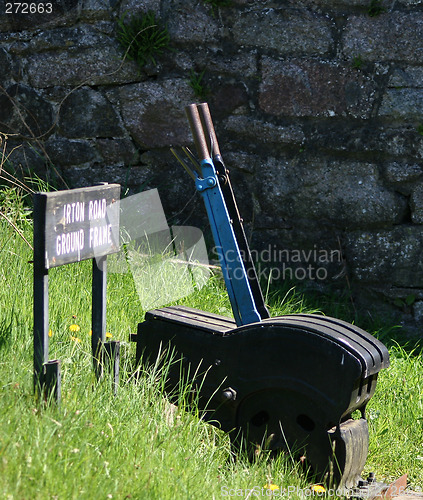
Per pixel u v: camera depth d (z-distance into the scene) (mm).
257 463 6242
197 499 5289
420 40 10562
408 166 10758
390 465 7305
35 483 4676
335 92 10812
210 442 6598
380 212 10898
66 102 11422
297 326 6156
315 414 6121
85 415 5719
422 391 8461
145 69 11234
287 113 10992
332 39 10781
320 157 11000
